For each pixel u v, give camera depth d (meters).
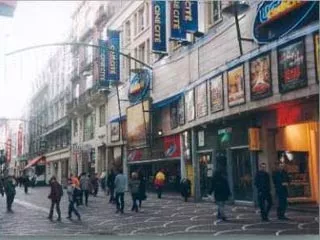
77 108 33.41
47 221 13.68
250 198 16.64
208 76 18.91
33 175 37.44
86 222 13.25
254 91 15.44
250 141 15.91
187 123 21.38
